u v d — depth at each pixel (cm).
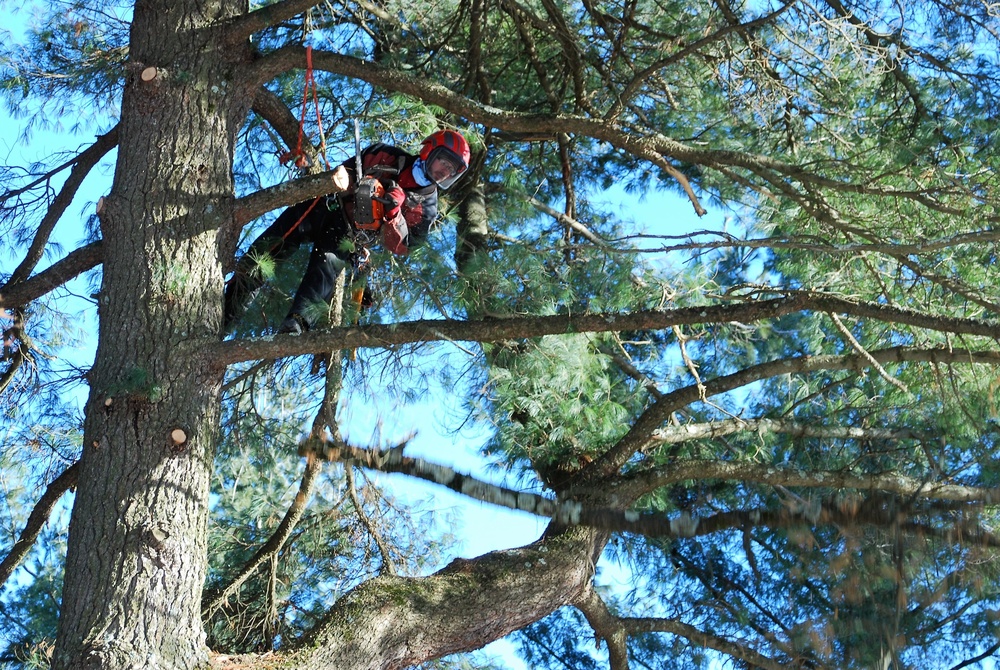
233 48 610
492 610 611
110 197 571
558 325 561
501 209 832
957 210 605
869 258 711
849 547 639
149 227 566
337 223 621
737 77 734
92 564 517
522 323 559
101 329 558
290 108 746
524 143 921
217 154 591
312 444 631
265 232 639
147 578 517
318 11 752
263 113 684
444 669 810
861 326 812
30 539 683
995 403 674
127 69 595
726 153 620
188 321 559
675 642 848
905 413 716
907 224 660
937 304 694
